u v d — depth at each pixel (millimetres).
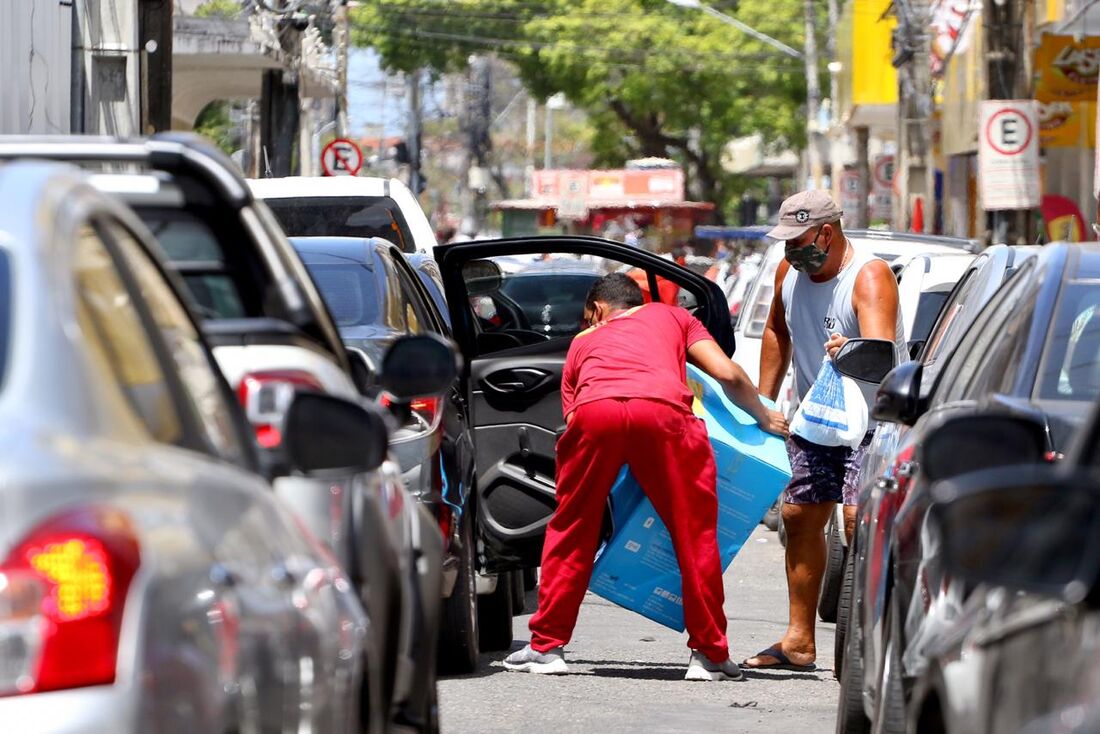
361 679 10750
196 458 8719
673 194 162500
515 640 26359
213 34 70125
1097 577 6809
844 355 20797
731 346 24812
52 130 43031
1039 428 9516
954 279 34375
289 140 76688
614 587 22828
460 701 20734
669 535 22516
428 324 24562
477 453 24250
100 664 6824
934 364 18906
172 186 12617
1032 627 8320
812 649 23406
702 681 22375
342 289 22516
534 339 25906
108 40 44281
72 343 7598
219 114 139250
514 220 183750
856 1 97375
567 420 22297
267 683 8539
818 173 123375
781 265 24734
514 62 167000
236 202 12344
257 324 12414
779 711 20500
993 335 14766
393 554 12977
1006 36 45250
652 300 24984
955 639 10055
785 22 158875
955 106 74688
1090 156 57438
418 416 20938
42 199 8141
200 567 7766
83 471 7129
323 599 9906
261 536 9039
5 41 39438
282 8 73812
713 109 160625
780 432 23062
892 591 13672
